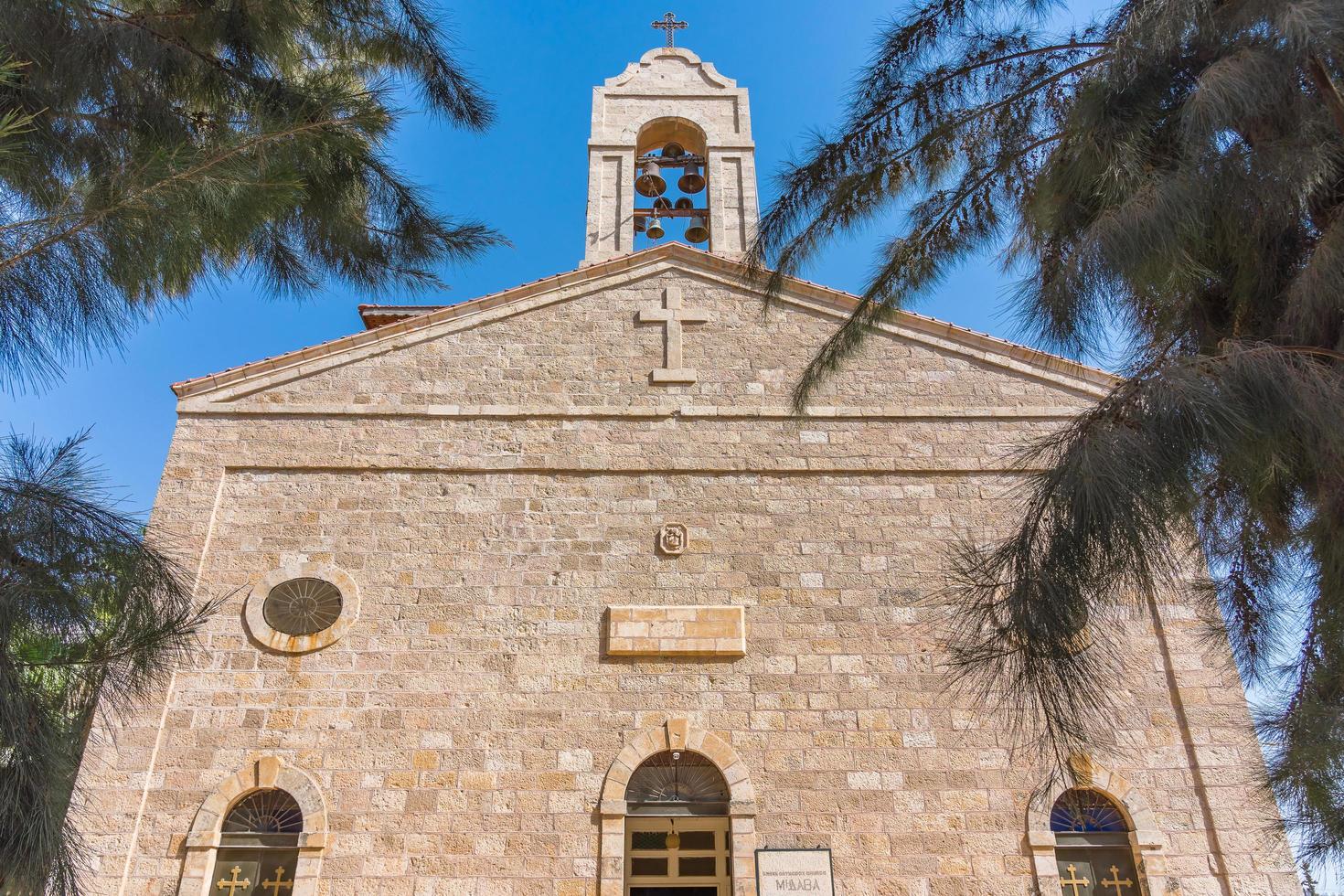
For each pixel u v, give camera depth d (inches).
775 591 596.4
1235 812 530.6
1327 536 253.1
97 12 289.1
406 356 671.8
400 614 582.9
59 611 240.4
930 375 671.8
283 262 360.5
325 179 343.0
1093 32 330.0
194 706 552.1
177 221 257.8
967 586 299.6
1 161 239.1
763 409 657.0
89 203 248.7
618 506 621.3
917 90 343.0
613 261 711.1
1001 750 548.4
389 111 343.0
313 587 591.8
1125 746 548.4
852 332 375.6
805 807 535.8
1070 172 292.7
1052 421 654.5
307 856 516.4
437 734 549.6
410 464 629.9
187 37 321.1
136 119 293.1
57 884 223.9
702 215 850.8
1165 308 302.5
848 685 568.4
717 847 543.8
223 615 579.2
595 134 871.7
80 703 245.3
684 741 549.6
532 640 577.6
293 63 341.1
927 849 526.3
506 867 519.2
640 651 571.5
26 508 239.0
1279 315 273.7
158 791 529.7
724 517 619.5
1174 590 323.9
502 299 693.9
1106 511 236.1
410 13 344.5
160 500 614.2
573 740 550.0
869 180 347.9
